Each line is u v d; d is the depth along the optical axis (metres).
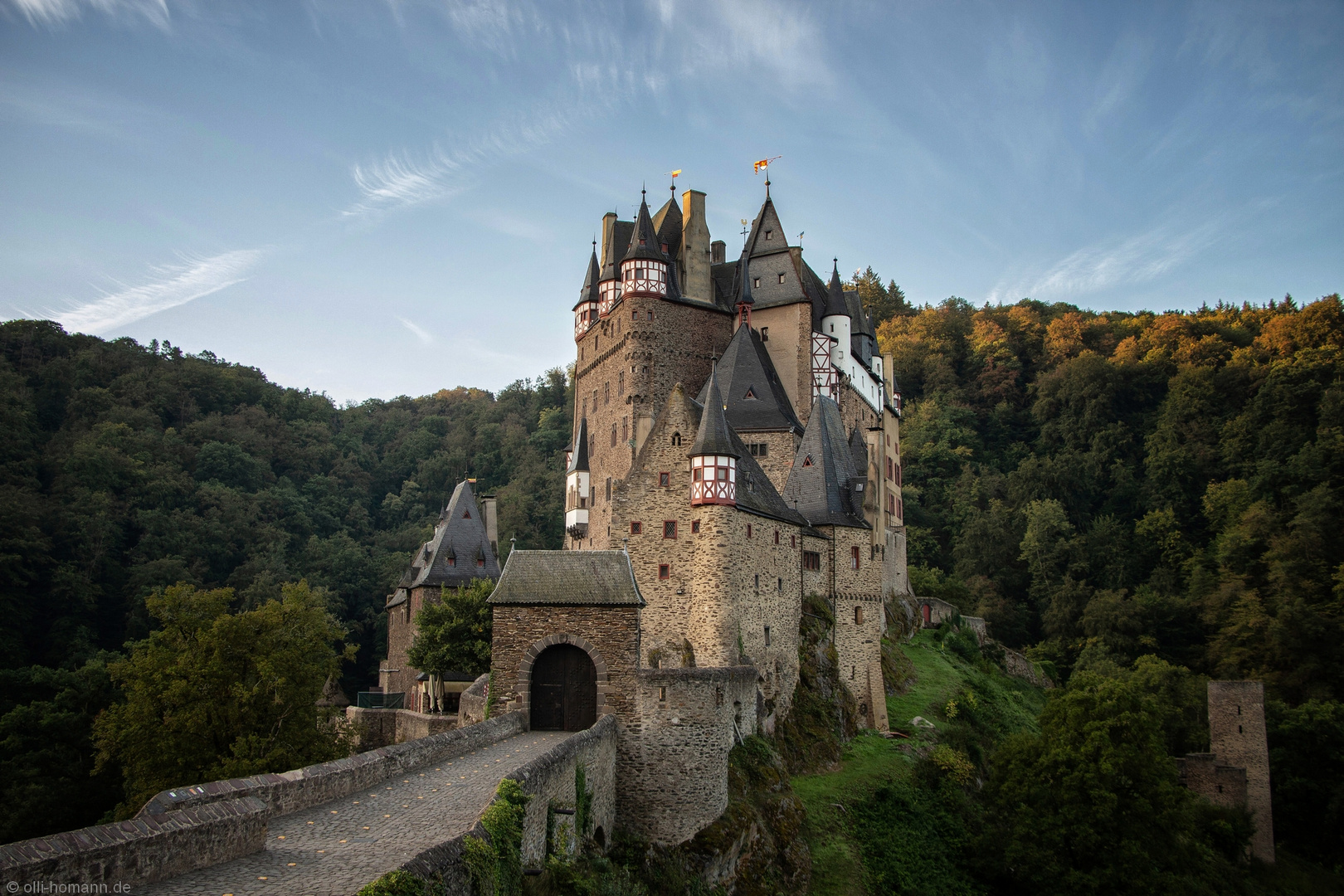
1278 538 92.44
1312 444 104.50
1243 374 123.31
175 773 35.16
